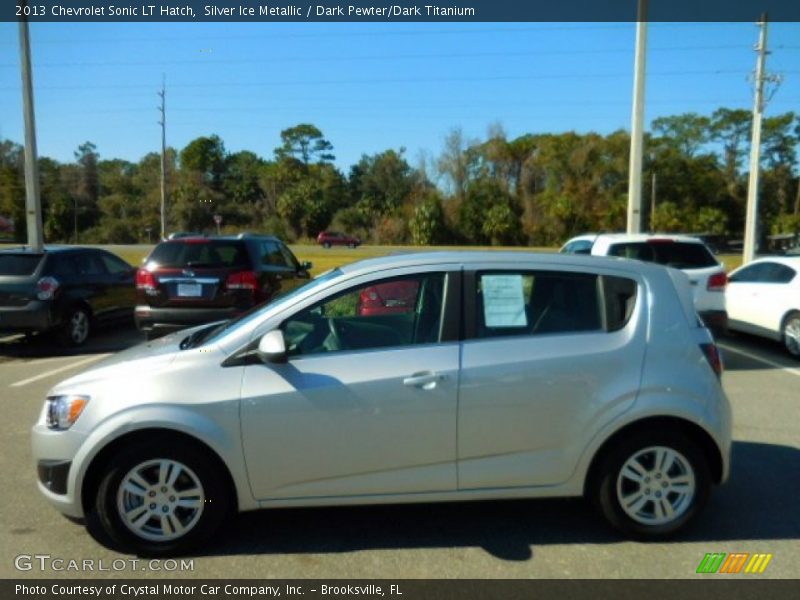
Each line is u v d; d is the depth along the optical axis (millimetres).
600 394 3738
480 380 3680
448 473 3719
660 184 75375
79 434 3607
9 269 9961
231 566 3586
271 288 9820
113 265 11945
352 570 3539
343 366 3674
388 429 3656
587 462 3770
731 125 82312
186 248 9352
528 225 74500
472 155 77438
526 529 4012
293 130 104625
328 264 30359
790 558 3658
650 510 3826
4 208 78000
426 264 3896
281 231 83625
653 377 3756
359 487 3697
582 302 3920
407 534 3953
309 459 3648
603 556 3678
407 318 3947
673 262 9102
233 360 3688
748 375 8461
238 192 91750
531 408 3715
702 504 3834
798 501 4410
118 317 11836
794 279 9547
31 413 6676
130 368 3764
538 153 76562
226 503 3701
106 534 3934
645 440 3770
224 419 3582
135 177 88750
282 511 4262
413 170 85688
